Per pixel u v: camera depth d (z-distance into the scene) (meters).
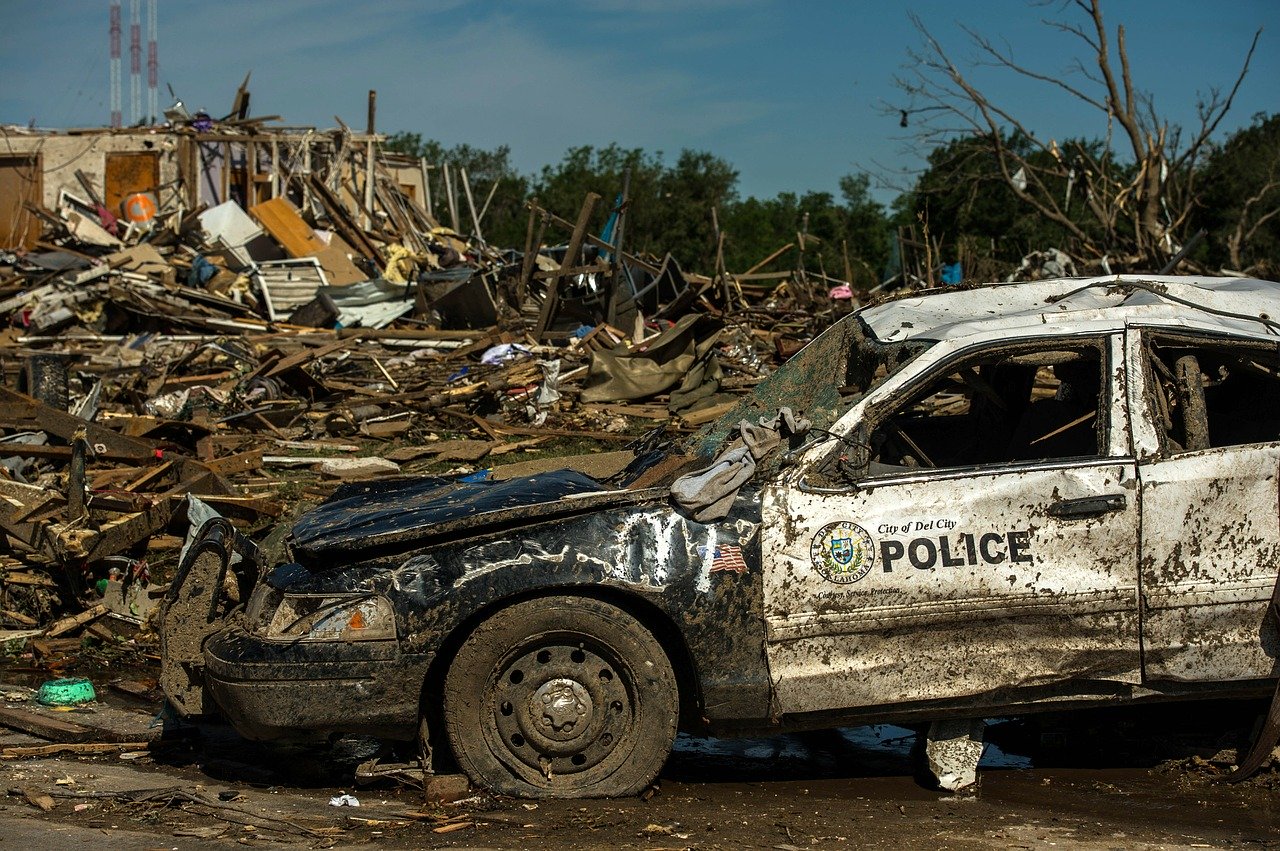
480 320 22.73
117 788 4.36
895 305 5.24
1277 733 4.41
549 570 4.20
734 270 59.62
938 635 4.29
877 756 5.06
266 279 23.81
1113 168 31.14
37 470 9.63
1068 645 4.29
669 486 4.36
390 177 34.28
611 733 4.30
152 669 6.38
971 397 5.83
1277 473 4.34
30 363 12.97
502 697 4.27
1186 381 4.46
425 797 4.27
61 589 7.16
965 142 27.20
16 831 3.80
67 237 26.42
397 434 13.42
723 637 4.25
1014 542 4.29
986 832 4.02
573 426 14.02
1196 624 4.30
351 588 4.20
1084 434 5.29
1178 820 4.19
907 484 4.30
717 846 3.82
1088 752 5.04
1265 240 33.31
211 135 32.09
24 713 5.32
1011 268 26.39
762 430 4.40
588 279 21.55
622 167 65.50
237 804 4.19
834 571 4.25
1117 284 4.95
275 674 4.16
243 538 5.02
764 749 5.17
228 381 16.11
